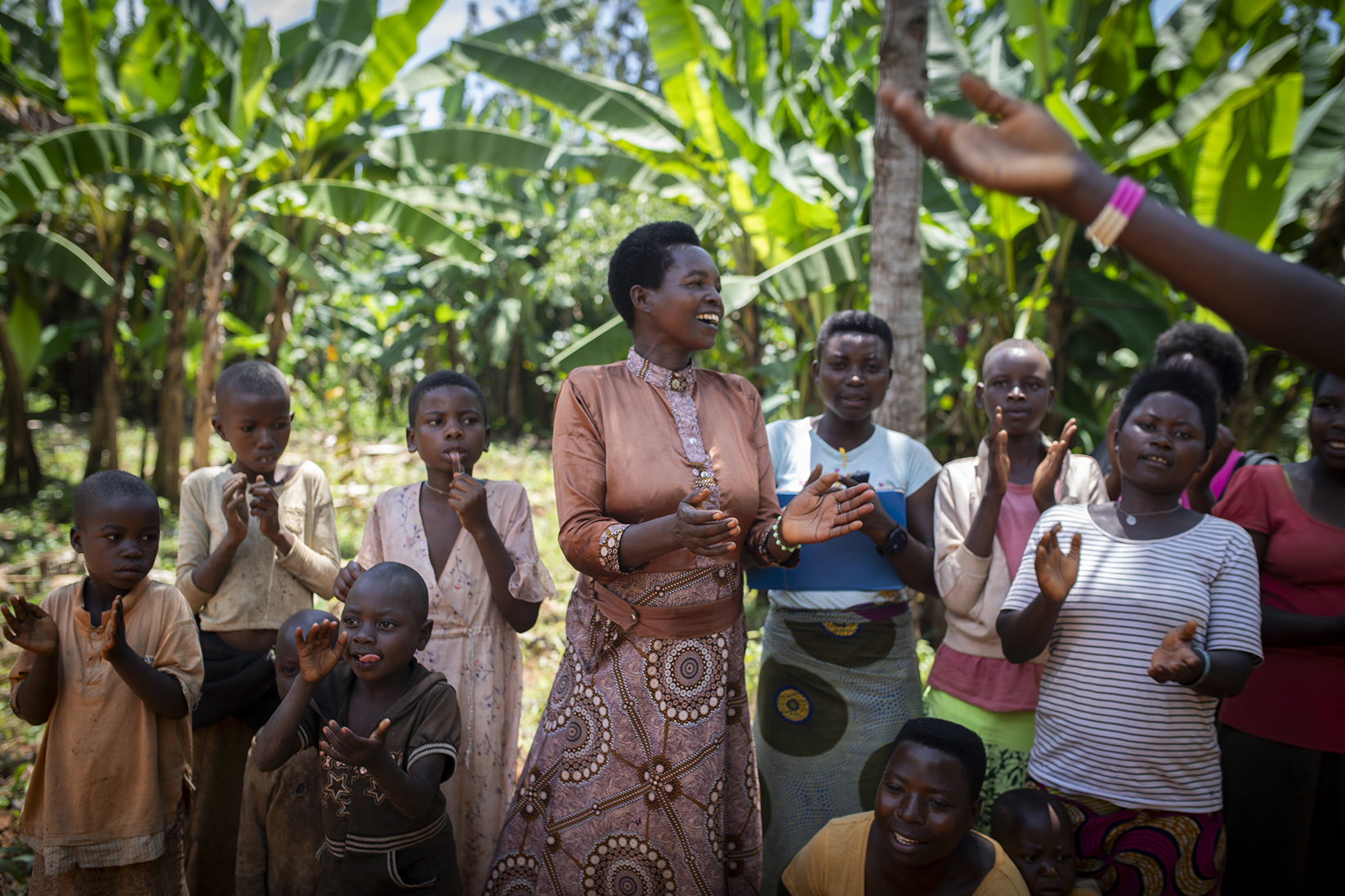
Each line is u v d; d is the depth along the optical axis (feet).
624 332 19.15
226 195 27.48
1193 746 7.39
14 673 7.52
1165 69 21.99
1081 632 7.70
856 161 22.79
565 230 50.24
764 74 22.63
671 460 7.16
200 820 9.03
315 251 40.52
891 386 15.06
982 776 7.17
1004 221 19.76
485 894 7.64
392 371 61.72
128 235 33.99
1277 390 26.53
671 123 24.16
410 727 7.30
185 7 26.09
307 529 9.86
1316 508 8.48
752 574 9.29
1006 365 9.36
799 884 7.77
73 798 7.54
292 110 28.35
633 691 7.25
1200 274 3.24
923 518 9.58
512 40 28.78
